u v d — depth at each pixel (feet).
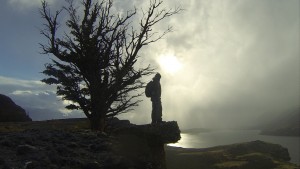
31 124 78.89
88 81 77.10
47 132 43.06
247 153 98.84
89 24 79.66
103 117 75.46
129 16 80.79
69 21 79.20
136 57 80.02
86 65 76.59
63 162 30.12
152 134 39.96
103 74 77.92
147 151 38.45
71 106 76.84
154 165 38.27
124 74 76.59
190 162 83.61
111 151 37.22
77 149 35.88
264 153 103.76
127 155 37.06
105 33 80.12
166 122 42.52
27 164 26.61
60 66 76.84
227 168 84.79
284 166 95.40
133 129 40.88
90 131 47.52
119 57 79.56
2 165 25.55
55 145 35.19
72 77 76.79
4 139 33.47
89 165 30.89
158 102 48.91
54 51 75.87
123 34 80.38
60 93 75.82
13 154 29.25
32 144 33.58
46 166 27.96
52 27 76.95
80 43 77.30
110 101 76.38
